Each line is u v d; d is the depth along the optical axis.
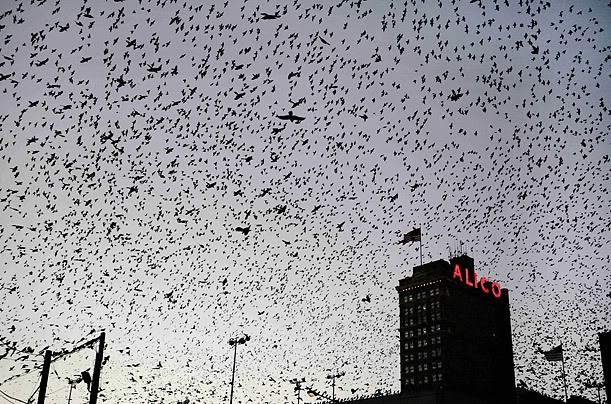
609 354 64.50
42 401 36.03
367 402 75.44
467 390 175.88
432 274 193.38
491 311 199.62
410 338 188.75
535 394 82.69
